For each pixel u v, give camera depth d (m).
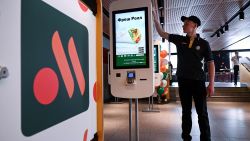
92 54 1.15
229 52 17.53
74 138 0.93
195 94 2.68
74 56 0.95
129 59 1.96
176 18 7.78
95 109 1.18
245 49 16.92
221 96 8.62
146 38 1.92
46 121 0.73
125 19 1.98
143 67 1.92
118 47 2.00
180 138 3.44
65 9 0.88
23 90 0.62
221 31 9.55
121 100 9.30
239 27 9.54
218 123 4.50
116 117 5.26
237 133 3.71
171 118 5.10
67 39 0.89
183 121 2.78
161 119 4.98
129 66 1.96
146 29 1.92
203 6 6.48
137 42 1.94
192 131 3.82
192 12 7.05
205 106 2.67
